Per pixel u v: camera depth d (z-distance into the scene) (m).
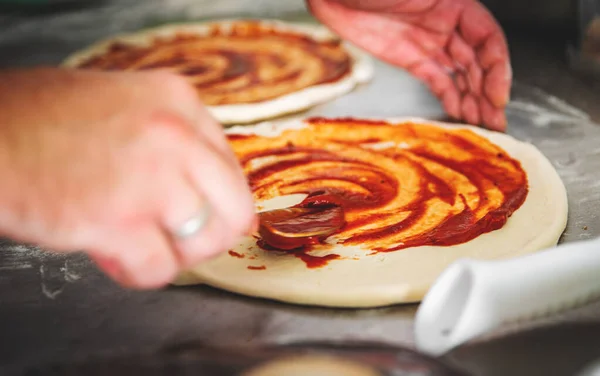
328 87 1.07
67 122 0.61
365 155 0.91
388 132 0.95
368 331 0.72
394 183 0.86
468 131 0.94
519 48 1.19
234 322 0.73
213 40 1.25
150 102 0.63
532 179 0.86
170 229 0.62
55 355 0.71
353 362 0.59
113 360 0.63
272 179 0.88
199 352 0.63
